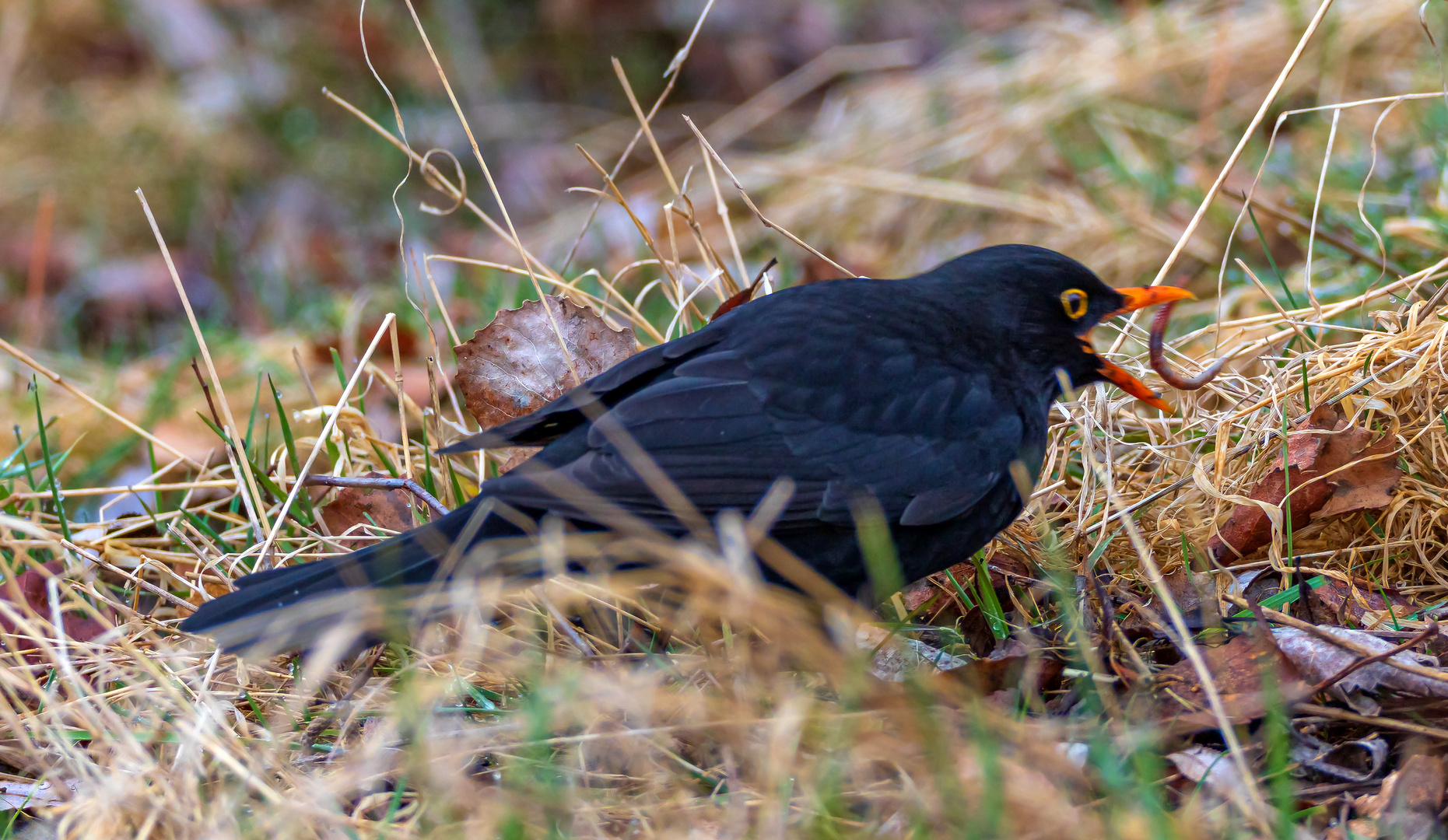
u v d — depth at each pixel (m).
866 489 5.86
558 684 5.15
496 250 15.55
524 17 20.12
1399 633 5.70
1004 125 14.27
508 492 5.48
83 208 16.84
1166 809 4.91
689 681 5.82
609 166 17.81
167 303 15.35
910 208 14.02
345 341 11.48
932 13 19.36
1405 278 7.83
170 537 7.69
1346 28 13.13
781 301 6.26
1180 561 6.79
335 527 7.57
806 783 4.85
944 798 4.42
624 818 4.98
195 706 5.66
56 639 5.77
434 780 4.94
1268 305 9.53
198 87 18.77
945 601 6.72
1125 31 15.04
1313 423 6.92
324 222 16.97
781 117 18.36
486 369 7.88
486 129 18.45
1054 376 6.54
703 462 5.77
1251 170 11.94
